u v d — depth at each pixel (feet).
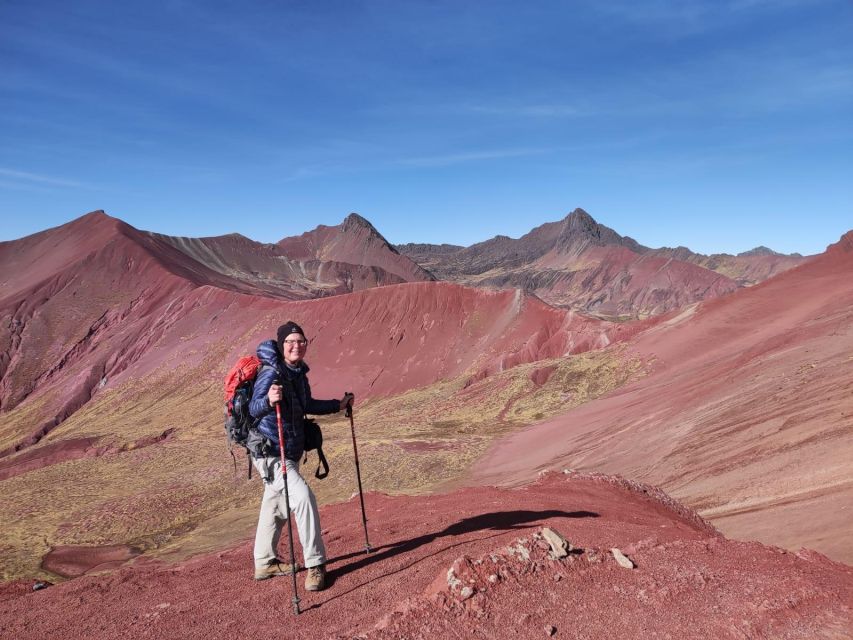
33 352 558.56
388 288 456.86
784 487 68.18
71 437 372.17
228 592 17.67
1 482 249.34
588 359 281.74
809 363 123.44
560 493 34.60
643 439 138.31
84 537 167.63
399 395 373.81
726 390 139.44
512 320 394.11
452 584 13.98
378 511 30.37
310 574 17.04
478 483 156.76
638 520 28.94
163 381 453.99
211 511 177.17
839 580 14.82
